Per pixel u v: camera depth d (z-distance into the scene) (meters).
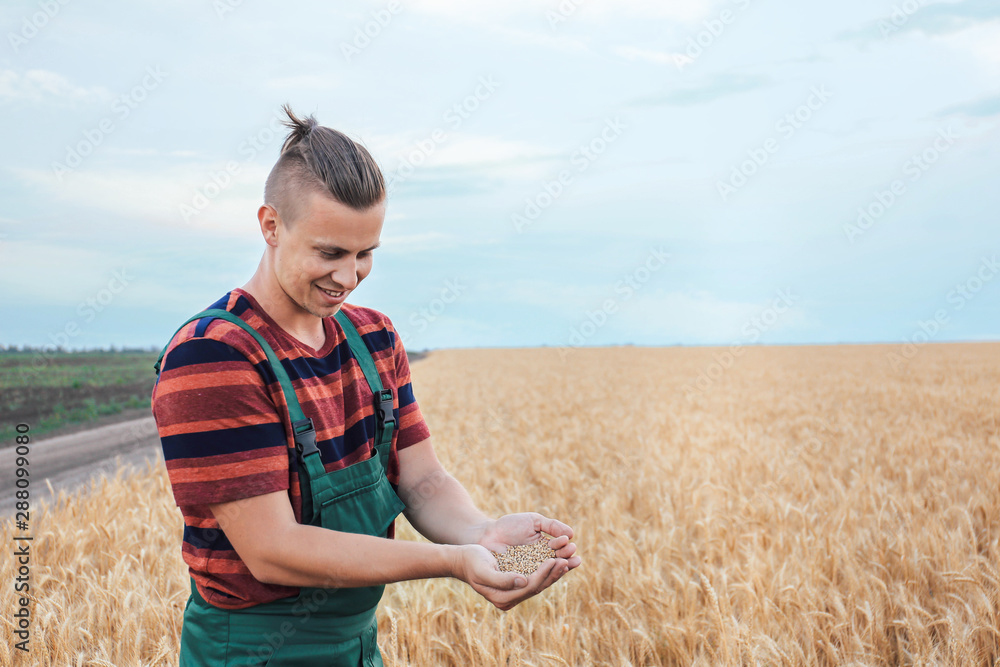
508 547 1.65
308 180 1.30
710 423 12.93
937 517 5.57
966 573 4.11
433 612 3.74
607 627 3.66
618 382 26.98
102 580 4.16
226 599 1.42
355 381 1.61
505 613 3.81
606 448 10.30
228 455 1.32
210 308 1.48
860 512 6.00
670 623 3.60
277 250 1.41
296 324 1.52
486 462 8.72
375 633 1.67
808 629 3.44
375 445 1.67
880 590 3.95
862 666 3.15
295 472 1.42
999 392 17.53
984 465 7.93
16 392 22.84
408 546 1.40
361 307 1.80
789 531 5.16
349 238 1.33
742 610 3.92
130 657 3.25
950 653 3.24
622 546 4.62
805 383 23.77
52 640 3.42
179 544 4.99
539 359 55.84
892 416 13.77
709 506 5.96
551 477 7.50
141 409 19.67
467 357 64.56
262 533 1.33
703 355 57.56
